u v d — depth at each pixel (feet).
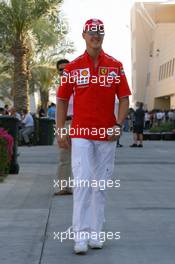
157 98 340.59
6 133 46.55
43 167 56.90
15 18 106.32
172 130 138.82
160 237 26.22
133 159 69.05
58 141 24.54
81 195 23.44
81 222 23.45
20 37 108.27
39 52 122.62
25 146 96.37
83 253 23.34
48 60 130.62
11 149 47.47
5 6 106.01
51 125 99.50
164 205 34.40
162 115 205.67
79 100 23.58
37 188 41.16
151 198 37.04
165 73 304.71
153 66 352.28
